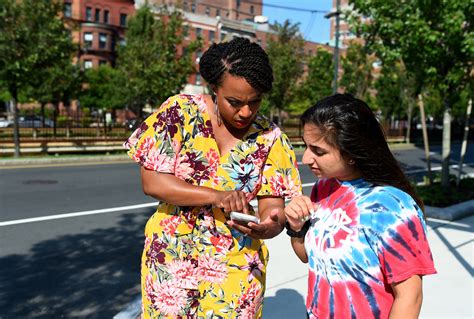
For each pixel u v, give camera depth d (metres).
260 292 1.76
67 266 4.66
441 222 5.95
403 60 7.46
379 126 1.44
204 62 1.54
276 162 1.73
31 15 13.10
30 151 14.95
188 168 1.67
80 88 23.39
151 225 1.76
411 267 1.28
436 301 3.54
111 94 34.69
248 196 1.70
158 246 1.71
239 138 1.69
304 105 29.73
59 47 13.93
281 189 1.73
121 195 8.42
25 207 7.23
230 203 1.53
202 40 20.38
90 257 4.95
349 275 1.39
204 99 1.69
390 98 26.64
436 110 27.88
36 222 6.34
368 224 1.36
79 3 46.38
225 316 1.69
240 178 1.68
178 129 1.64
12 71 12.95
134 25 19.77
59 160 13.62
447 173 7.66
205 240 1.67
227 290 1.69
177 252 1.69
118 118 36.47
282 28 26.52
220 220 1.66
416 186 7.55
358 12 7.84
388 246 1.31
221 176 1.67
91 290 4.08
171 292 1.69
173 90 19.19
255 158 1.69
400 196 1.36
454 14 6.28
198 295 1.71
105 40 47.75
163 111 1.67
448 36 6.52
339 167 1.42
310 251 1.52
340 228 1.42
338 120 1.36
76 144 15.82
